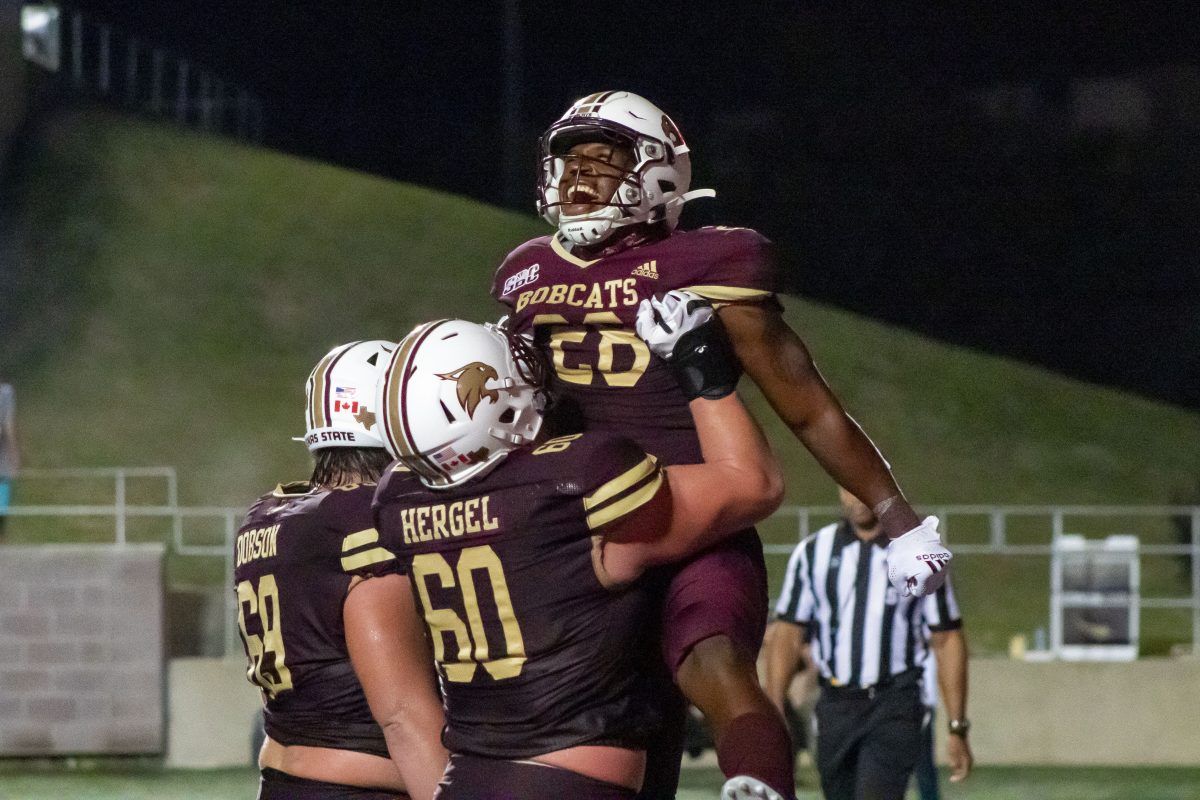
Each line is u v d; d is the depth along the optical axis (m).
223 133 53.75
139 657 25.62
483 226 46.16
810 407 7.10
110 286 42.69
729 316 7.02
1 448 29.83
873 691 13.93
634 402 7.11
